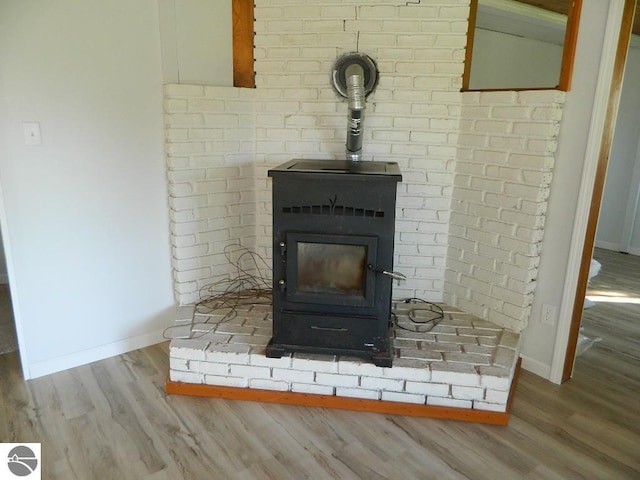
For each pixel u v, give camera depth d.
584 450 1.93
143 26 2.38
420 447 1.93
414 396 2.14
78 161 2.31
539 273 2.42
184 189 2.59
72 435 1.96
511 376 2.19
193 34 2.51
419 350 2.24
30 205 2.21
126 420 2.07
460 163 2.60
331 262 2.06
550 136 2.21
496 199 2.45
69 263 2.38
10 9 2.02
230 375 2.23
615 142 5.20
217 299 2.78
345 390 2.18
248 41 2.65
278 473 1.78
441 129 2.58
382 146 2.64
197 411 2.14
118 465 1.80
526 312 2.44
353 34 2.53
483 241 2.54
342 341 2.13
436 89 2.54
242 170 2.78
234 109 2.66
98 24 2.25
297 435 2.00
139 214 2.56
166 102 2.47
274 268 2.09
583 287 2.32
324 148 2.70
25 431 1.98
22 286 2.26
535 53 2.34
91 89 2.28
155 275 2.69
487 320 2.58
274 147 2.76
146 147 2.51
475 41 2.50
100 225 2.44
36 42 2.10
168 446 1.91
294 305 2.12
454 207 2.66
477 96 2.45
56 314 2.39
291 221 2.03
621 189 5.20
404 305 2.75
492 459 1.87
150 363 2.55
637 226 5.11
